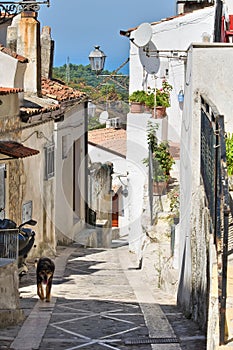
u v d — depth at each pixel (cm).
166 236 1830
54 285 1669
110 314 1261
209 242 976
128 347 1001
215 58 1218
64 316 1246
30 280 1697
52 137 2055
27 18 2206
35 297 1473
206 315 1018
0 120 1705
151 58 2389
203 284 1059
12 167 1781
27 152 1719
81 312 1286
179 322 1174
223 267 792
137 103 2014
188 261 1256
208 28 2366
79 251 2186
